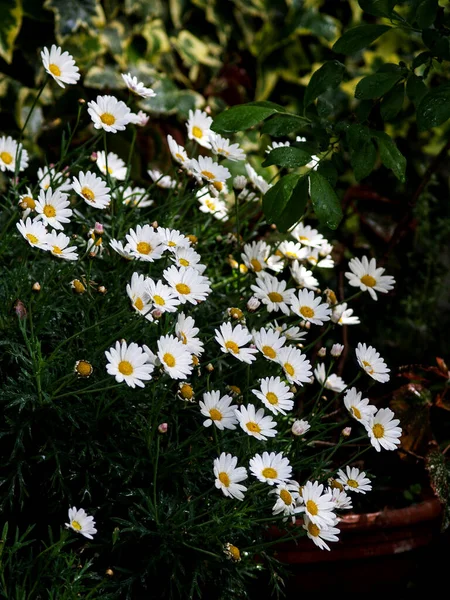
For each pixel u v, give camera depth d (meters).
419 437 0.89
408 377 0.90
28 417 0.64
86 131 1.09
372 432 0.67
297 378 0.68
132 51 1.17
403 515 0.81
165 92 1.16
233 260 0.83
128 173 0.80
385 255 0.97
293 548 0.77
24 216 0.65
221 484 0.60
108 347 0.68
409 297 1.10
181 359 0.61
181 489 0.69
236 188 0.78
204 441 0.69
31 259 0.79
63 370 0.66
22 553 0.67
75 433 0.66
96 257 0.76
